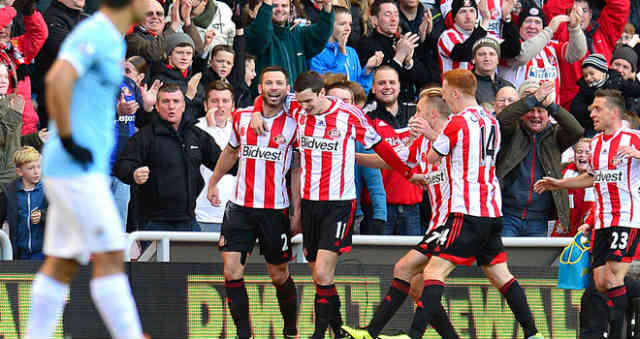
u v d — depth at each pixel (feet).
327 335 90.63
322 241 81.61
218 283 89.04
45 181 54.44
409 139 102.94
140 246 95.20
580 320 93.71
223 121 103.45
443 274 80.23
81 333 84.48
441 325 85.81
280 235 83.66
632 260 89.45
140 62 104.63
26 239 90.99
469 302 94.38
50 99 50.65
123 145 101.40
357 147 101.30
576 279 92.22
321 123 81.76
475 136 79.97
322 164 81.87
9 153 94.68
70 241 55.31
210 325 88.53
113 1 54.95
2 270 83.56
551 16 138.82
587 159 100.58
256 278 90.07
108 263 56.18
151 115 104.27
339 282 91.25
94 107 54.29
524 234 103.81
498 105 107.96
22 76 104.78
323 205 81.87
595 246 91.15
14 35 110.01
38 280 56.29
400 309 93.20
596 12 140.97
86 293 84.79
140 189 95.14
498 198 81.46
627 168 89.10
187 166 95.71
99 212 54.54
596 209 91.35
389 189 105.09
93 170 54.54
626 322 93.25
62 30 108.47
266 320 89.97
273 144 82.84
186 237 89.45
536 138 103.71
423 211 109.81
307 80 80.48
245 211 82.79
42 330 56.18
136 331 56.24
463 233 79.61
